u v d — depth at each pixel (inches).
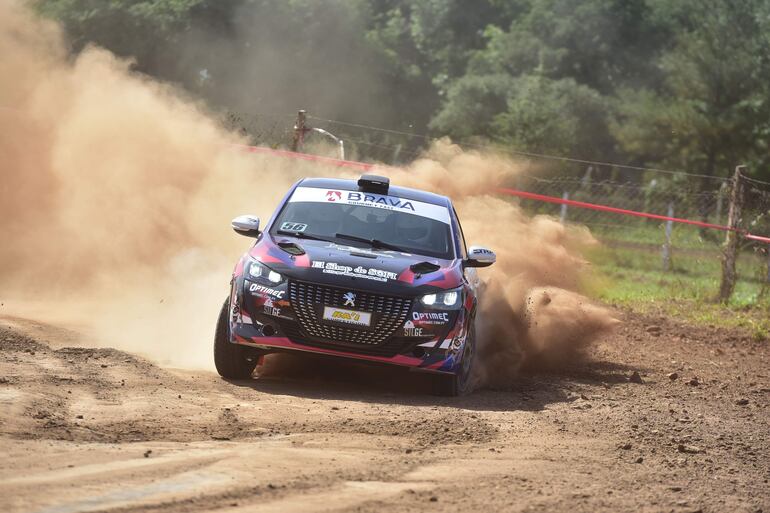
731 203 2021.4
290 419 735.1
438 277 932.6
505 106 5078.7
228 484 540.4
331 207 1017.5
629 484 627.5
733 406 1010.7
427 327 898.1
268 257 925.2
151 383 826.2
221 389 844.6
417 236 999.0
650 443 763.4
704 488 639.1
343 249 946.7
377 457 634.8
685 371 1266.0
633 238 2874.0
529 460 666.8
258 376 965.2
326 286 895.7
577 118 4613.7
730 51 4574.3
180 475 549.6
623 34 5826.8
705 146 4500.5
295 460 606.9
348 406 810.2
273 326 894.4
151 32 4566.9
